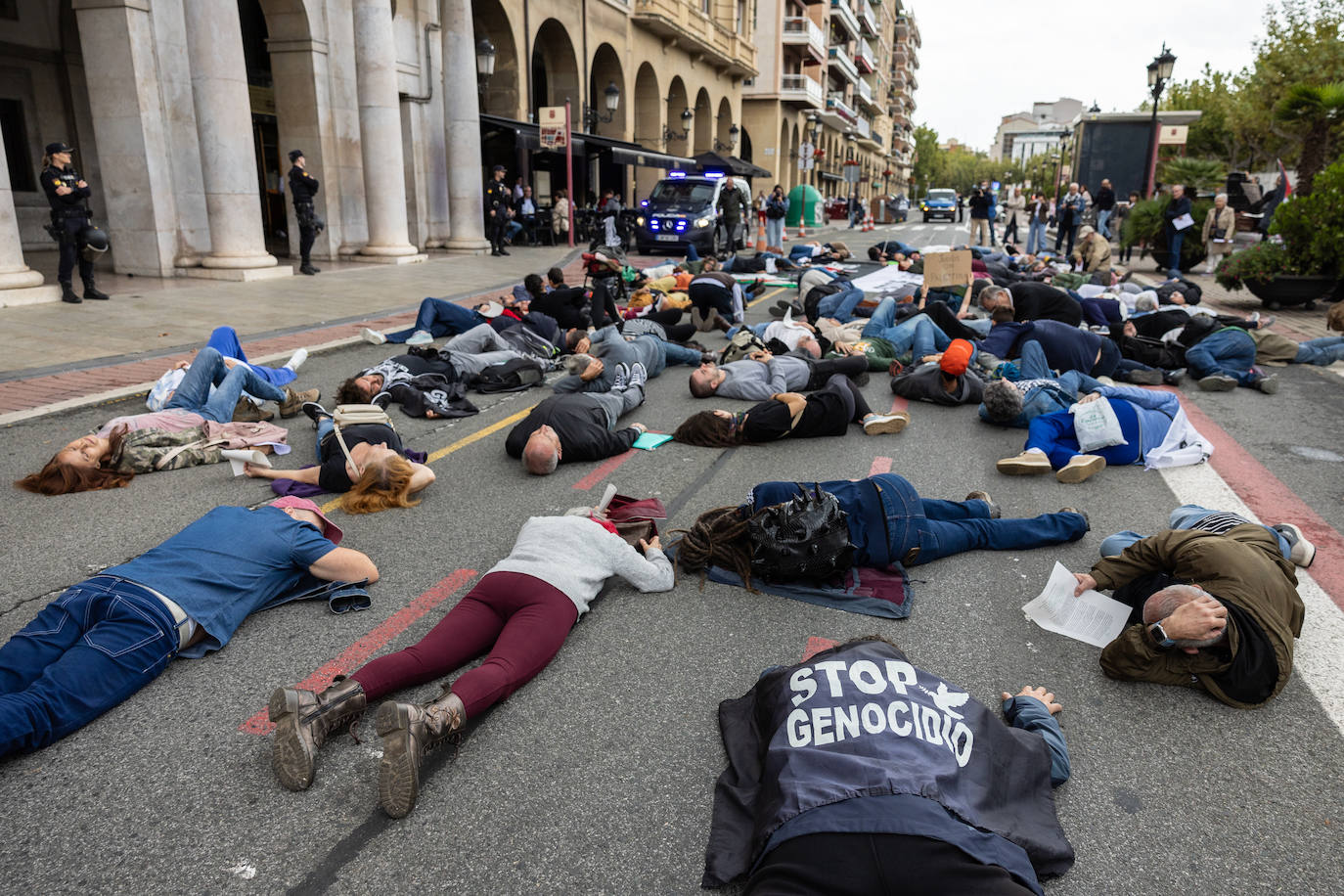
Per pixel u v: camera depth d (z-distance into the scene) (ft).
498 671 9.46
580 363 22.22
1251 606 9.94
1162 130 76.48
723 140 139.95
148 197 42.45
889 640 11.42
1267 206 61.77
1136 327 29.35
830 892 6.21
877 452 19.61
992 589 12.87
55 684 9.09
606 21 92.53
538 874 7.45
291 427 21.09
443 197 65.92
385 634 11.32
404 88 61.16
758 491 13.19
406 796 7.97
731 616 12.02
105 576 10.16
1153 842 7.91
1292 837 8.00
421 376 23.97
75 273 43.80
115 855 7.60
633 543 13.28
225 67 42.96
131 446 17.21
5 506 15.56
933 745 7.39
